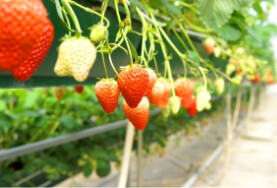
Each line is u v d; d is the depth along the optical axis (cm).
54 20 30
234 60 88
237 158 223
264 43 153
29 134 112
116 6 31
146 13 47
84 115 120
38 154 110
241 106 385
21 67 21
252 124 370
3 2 18
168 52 58
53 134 112
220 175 185
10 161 100
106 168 107
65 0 26
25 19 19
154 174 178
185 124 204
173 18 57
